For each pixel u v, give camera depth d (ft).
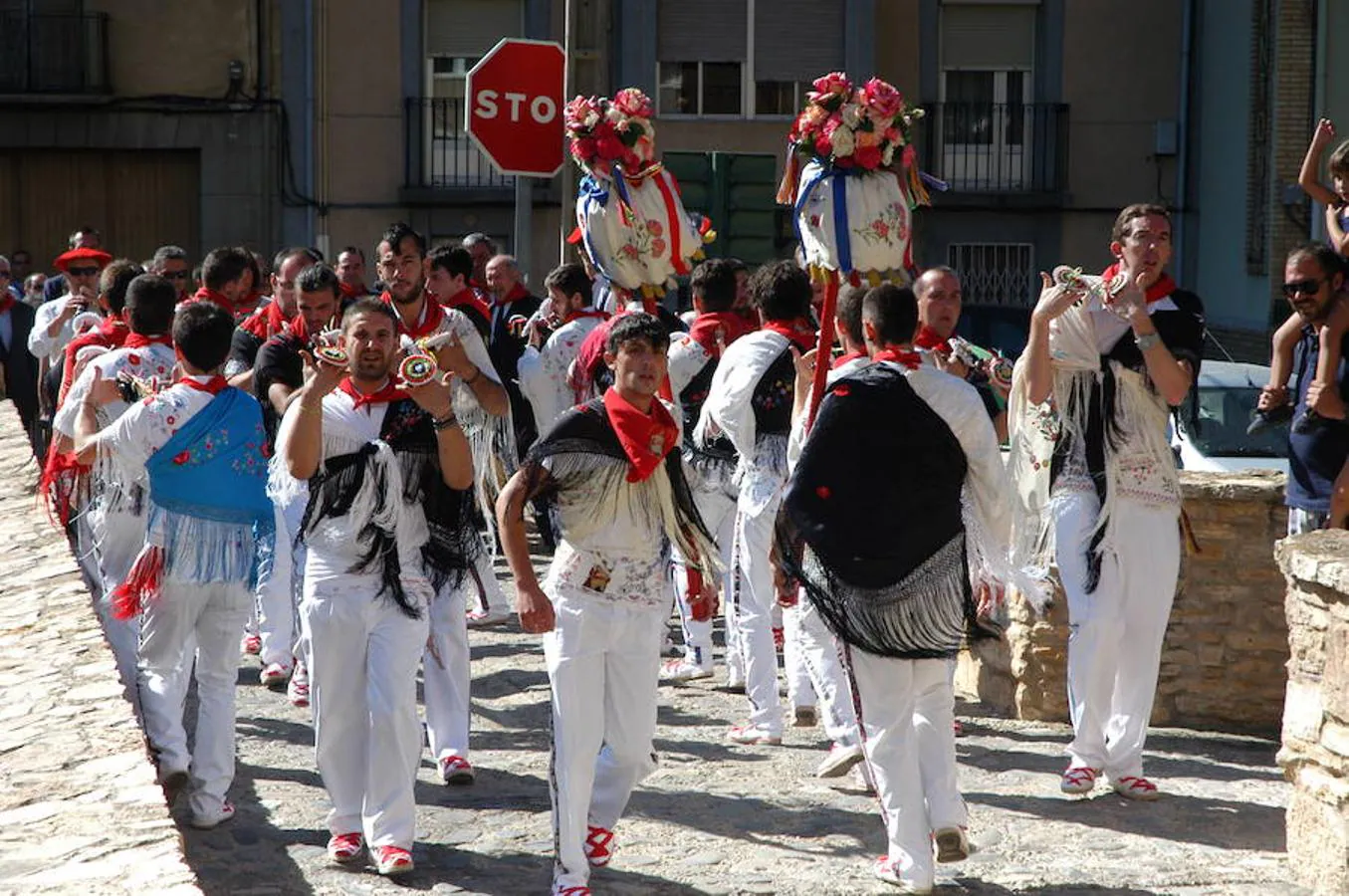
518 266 38.60
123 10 85.15
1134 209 22.22
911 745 19.38
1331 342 23.82
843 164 22.33
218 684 21.97
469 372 26.09
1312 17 75.51
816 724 27.40
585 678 19.03
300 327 25.77
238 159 85.66
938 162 86.48
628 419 18.90
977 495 19.63
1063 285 21.99
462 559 20.97
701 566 19.65
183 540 21.50
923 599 19.16
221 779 21.75
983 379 25.98
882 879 19.71
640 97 27.73
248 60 85.40
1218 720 27.81
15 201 86.48
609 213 27.71
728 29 85.66
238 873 19.98
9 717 19.21
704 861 20.56
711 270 28.96
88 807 15.88
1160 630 22.98
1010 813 22.61
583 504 18.90
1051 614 27.78
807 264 22.53
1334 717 19.08
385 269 25.58
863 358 20.15
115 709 19.35
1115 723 23.25
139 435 21.52
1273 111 76.23
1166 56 86.53
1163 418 22.72
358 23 85.20
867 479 19.22
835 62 86.07
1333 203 26.04
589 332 33.83
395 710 19.72
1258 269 78.13
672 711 28.58
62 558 28.37
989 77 86.94
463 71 85.92
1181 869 20.15
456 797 23.27
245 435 22.02
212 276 29.25
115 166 86.63
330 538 20.01
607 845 19.97
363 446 20.02
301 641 28.07
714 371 28.76
